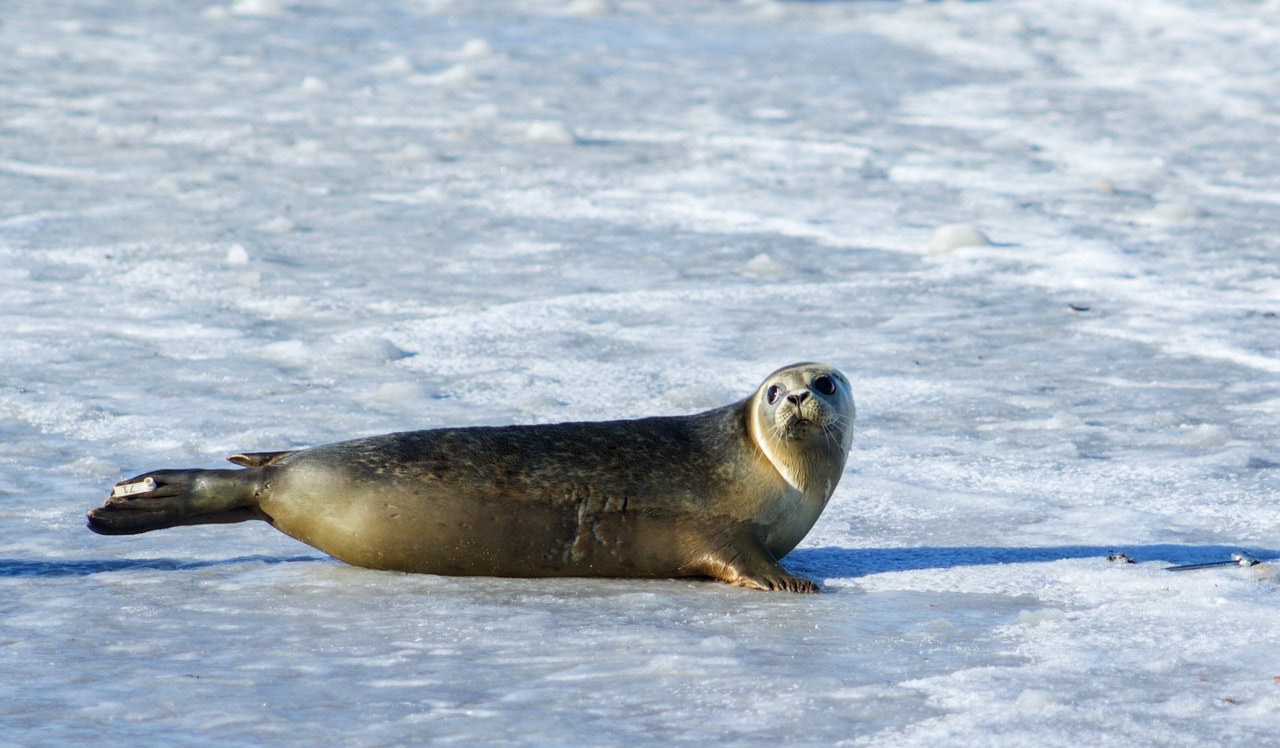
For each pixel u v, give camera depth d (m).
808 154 60.34
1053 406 27.03
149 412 25.34
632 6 113.69
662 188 52.44
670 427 18.19
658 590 16.83
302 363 29.62
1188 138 67.44
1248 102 76.81
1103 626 14.80
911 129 68.38
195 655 13.73
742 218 47.56
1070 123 71.19
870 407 26.95
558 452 17.52
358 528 17.00
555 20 105.25
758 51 95.56
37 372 27.95
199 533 19.02
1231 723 11.70
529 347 31.34
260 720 11.80
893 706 12.20
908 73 87.81
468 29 99.06
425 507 16.95
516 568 17.33
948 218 48.25
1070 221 47.91
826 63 91.06
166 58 81.12
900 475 22.34
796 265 40.78
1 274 36.91
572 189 51.91
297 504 17.05
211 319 33.25
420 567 17.28
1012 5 120.25
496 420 25.25
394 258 40.84
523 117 67.88
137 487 16.80
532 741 11.34
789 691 12.63
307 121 64.69
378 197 49.62
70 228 42.84
